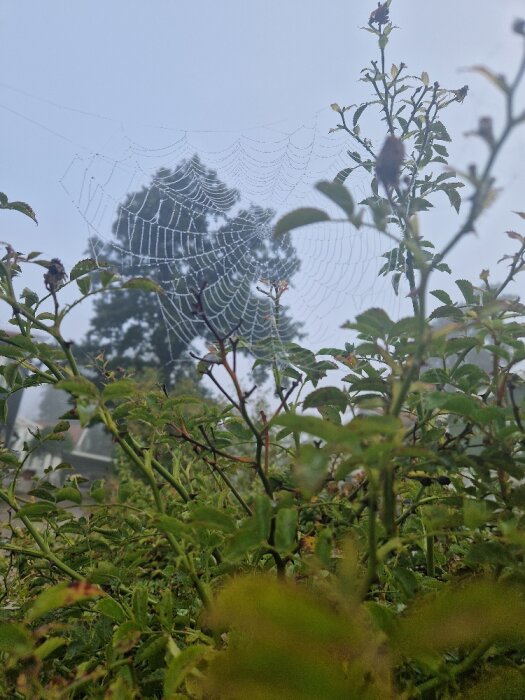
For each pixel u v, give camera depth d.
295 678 0.84
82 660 1.35
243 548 1.05
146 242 5.04
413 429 1.33
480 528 1.32
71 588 0.93
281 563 1.22
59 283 1.41
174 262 5.27
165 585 1.72
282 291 1.98
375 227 0.91
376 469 0.94
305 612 0.83
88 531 1.71
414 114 2.23
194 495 1.66
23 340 1.51
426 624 0.92
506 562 1.04
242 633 1.01
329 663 0.85
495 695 1.03
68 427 1.64
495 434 1.20
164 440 1.66
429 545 1.50
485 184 0.83
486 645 1.03
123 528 1.83
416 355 0.94
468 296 1.56
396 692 1.01
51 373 1.63
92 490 1.70
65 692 1.02
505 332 1.34
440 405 1.12
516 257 1.51
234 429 1.76
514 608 0.91
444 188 1.95
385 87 2.25
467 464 1.18
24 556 1.85
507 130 0.82
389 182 0.95
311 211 0.90
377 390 1.37
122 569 1.53
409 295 1.61
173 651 1.06
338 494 1.62
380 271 1.97
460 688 1.12
